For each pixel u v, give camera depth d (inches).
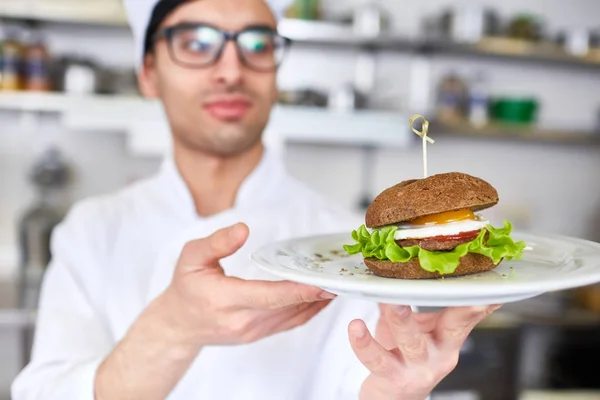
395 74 120.1
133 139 97.5
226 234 25.5
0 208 110.7
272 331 29.4
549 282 21.6
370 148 121.6
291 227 46.2
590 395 112.4
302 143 119.8
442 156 124.3
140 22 44.9
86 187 112.7
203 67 40.4
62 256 47.4
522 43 111.3
